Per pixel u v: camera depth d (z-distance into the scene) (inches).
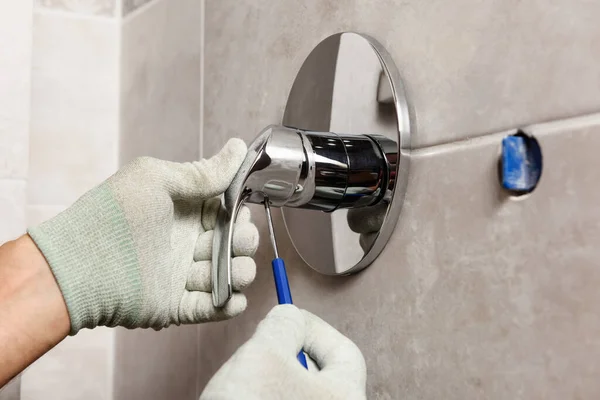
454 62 15.5
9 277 15.3
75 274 15.4
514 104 14.1
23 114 29.3
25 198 29.2
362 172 16.3
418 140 16.4
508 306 14.0
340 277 18.8
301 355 14.9
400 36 17.1
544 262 13.4
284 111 20.9
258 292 22.3
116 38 34.2
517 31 14.1
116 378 32.6
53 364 32.3
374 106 17.0
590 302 12.6
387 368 17.0
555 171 13.3
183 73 27.6
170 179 16.4
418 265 16.2
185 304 17.3
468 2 15.2
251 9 23.3
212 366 24.5
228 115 24.4
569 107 13.1
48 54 33.1
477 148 14.9
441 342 15.5
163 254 16.7
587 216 12.7
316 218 18.9
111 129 33.8
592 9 12.7
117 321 16.4
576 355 12.8
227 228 15.8
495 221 14.4
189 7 27.4
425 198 16.1
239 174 15.8
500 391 14.1
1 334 14.7
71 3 33.6
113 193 16.0
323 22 20.0
